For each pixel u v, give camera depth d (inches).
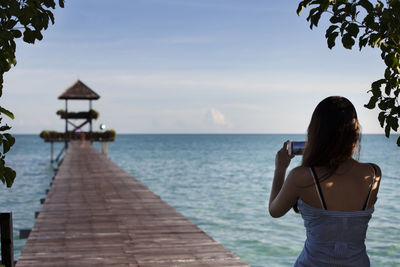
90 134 1699.1
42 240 272.5
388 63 99.6
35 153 3179.1
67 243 264.8
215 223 526.9
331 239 73.1
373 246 392.5
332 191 73.5
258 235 453.4
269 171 1379.2
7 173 92.8
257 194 814.5
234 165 1673.2
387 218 518.3
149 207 399.9
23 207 737.0
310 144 75.6
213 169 1480.1
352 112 75.0
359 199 73.9
